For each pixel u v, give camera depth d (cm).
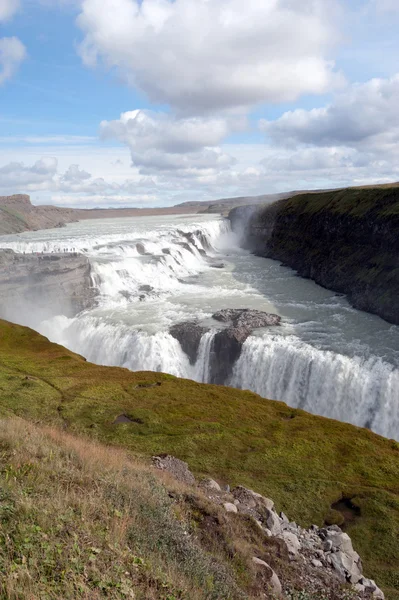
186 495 1614
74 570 849
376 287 7969
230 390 4512
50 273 8225
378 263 8531
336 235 10731
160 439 3256
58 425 3356
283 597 1295
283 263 12475
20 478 1232
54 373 4641
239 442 3306
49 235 15775
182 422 3566
